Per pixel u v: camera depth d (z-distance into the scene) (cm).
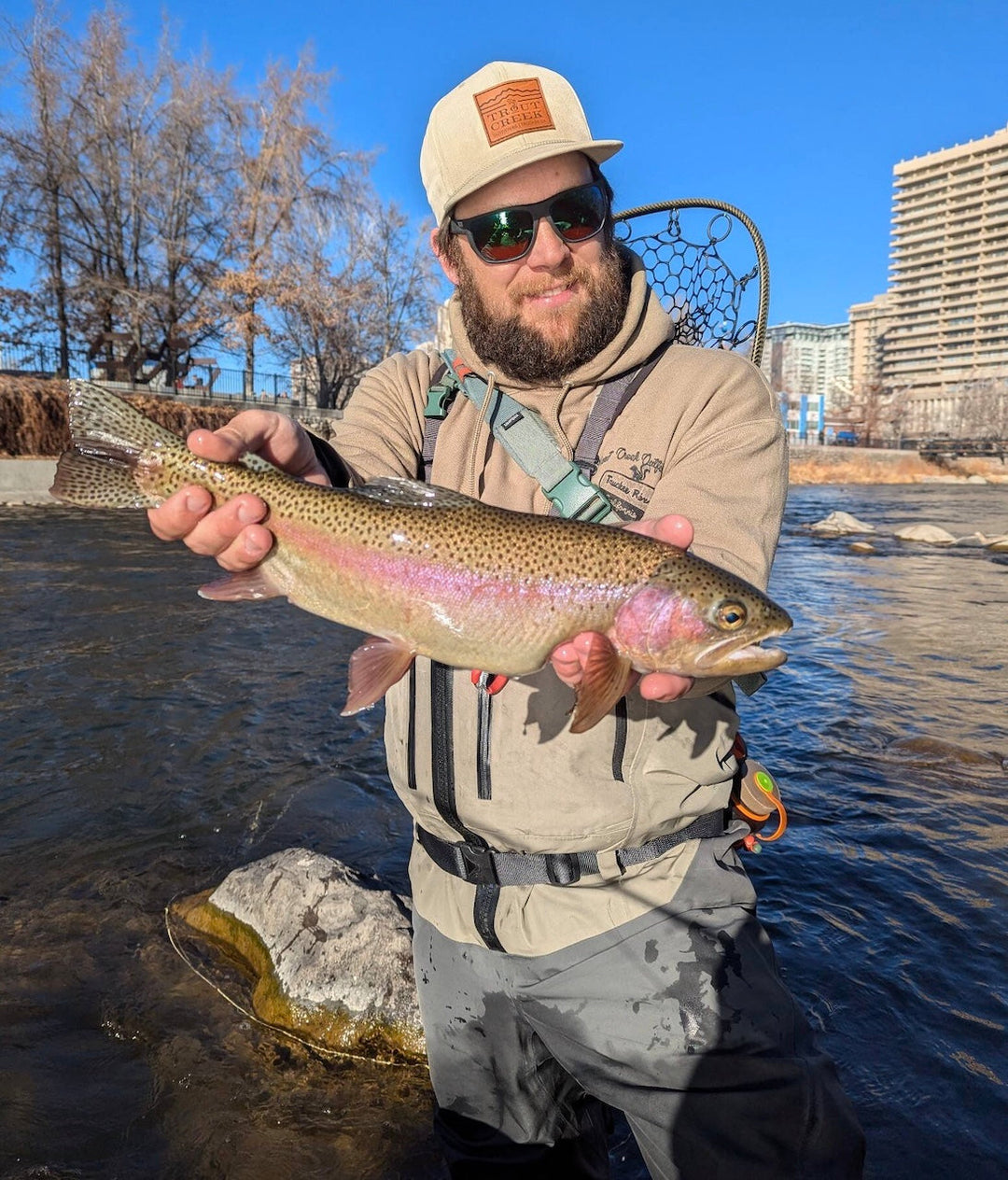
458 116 84
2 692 269
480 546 79
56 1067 115
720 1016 77
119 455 82
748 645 75
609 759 80
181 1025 124
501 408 87
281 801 197
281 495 81
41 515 728
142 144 1272
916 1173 98
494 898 86
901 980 133
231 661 313
